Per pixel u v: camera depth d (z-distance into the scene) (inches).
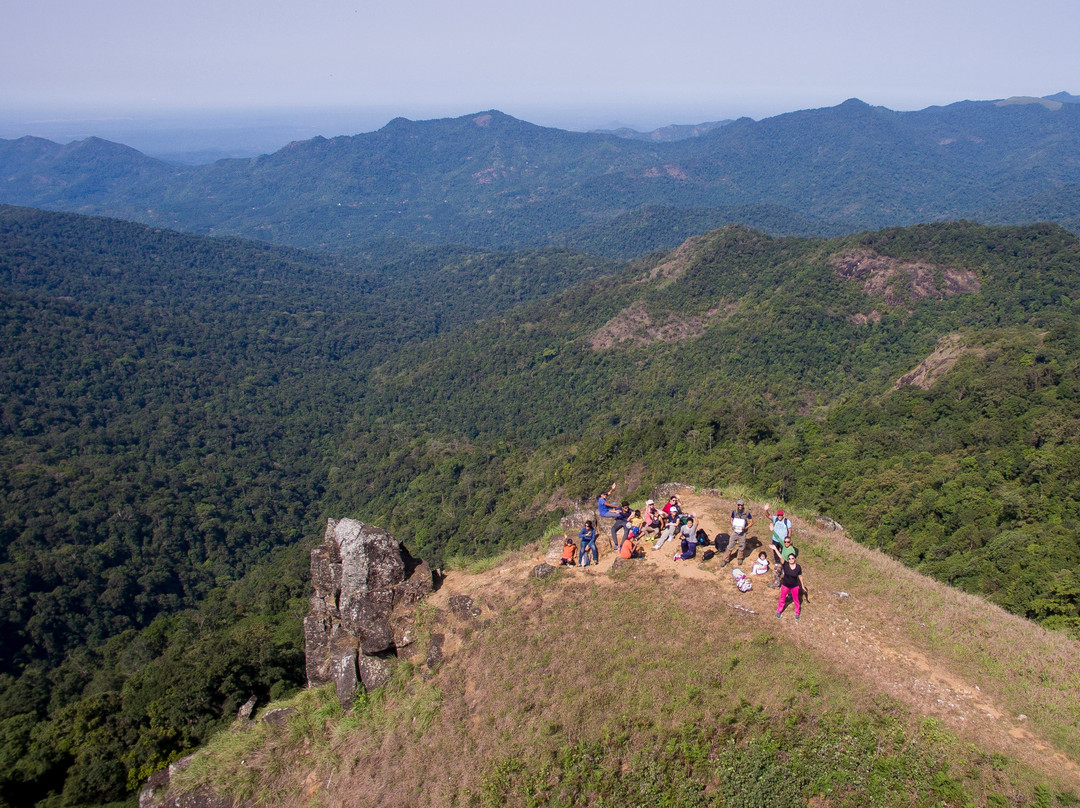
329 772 625.3
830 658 535.2
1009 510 1510.8
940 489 1745.8
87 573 2765.7
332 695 710.5
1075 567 1096.2
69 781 1055.6
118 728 1142.3
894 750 463.5
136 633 2224.4
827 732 478.9
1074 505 1450.5
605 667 561.6
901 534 1606.8
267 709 757.3
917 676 518.6
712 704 506.0
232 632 1488.7
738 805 463.2
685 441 2662.4
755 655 543.5
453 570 783.1
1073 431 1807.3
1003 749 450.0
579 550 720.3
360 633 706.2
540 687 566.9
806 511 884.6
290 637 1339.8
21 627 2431.1
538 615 645.3
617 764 494.3
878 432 2364.7
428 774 553.6
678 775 480.7
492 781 510.3
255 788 644.7
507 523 2834.6
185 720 1127.0
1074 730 462.0
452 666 633.6
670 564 690.2
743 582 626.5
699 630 580.1
